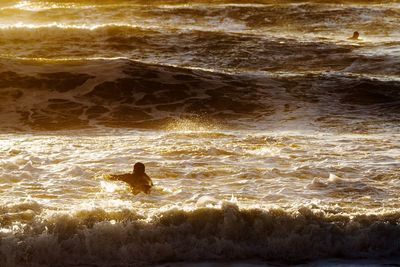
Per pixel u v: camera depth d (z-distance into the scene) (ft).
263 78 253.85
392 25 450.71
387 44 363.15
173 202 98.58
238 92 238.48
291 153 142.72
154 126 203.62
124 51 342.23
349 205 98.17
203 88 240.32
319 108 222.69
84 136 180.24
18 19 469.57
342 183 110.93
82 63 256.11
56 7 516.73
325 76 256.93
